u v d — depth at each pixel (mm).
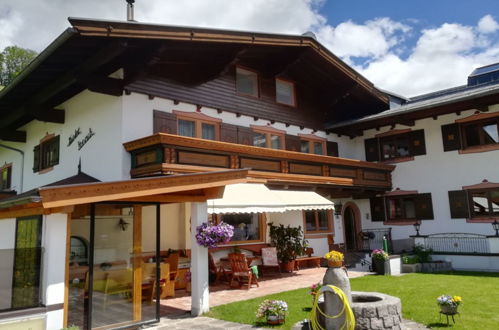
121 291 8523
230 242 16047
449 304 8219
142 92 13656
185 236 15336
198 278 9727
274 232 17203
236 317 9227
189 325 8695
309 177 17109
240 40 14383
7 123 17812
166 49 13227
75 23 10234
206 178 9211
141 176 12688
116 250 8492
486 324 8219
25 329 6719
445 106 19359
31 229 8070
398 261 17250
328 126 21531
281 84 19703
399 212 22016
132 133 13320
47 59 12344
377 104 23109
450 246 18844
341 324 6746
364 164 20156
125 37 11227
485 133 19406
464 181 19688
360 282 14156
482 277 14867
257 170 15141
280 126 18859
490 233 18672
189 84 15148
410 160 21625
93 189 7320
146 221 10234
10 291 6891
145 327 8586
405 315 9117
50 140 17547
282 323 8562
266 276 15805
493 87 18438
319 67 19797
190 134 15070
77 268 8117
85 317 7984
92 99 14750
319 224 20438
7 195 19641
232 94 16703
